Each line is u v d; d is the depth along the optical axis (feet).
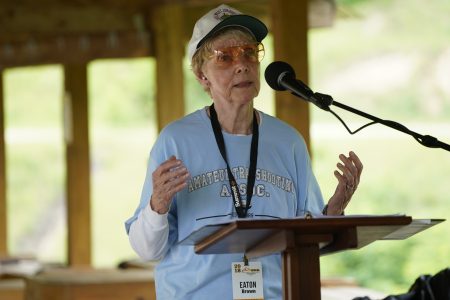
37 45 56.90
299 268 18.62
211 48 21.83
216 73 21.71
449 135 127.13
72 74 58.95
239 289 21.12
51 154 137.28
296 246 18.61
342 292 40.55
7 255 61.62
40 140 137.39
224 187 21.56
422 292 21.89
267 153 22.06
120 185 132.57
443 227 107.86
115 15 55.62
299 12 43.62
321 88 132.16
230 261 21.29
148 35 54.95
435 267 106.11
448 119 128.16
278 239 18.25
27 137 137.49
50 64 56.80
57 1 56.29
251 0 54.60
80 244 58.85
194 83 128.16
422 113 128.77
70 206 59.06
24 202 136.05
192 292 21.44
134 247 21.59
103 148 134.41
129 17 55.42
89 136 59.26
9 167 136.56
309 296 18.62
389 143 122.11
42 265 58.85
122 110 135.95
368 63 131.44
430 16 131.34
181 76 54.03
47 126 138.10
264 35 22.15
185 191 21.57
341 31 132.87
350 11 59.31
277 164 22.11
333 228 18.08
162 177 19.93
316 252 18.67
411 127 127.85
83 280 41.57
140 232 20.97
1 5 57.06
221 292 21.24
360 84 130.93
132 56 55.26
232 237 18.24
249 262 21.21
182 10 54.34
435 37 131.03
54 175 136.67
